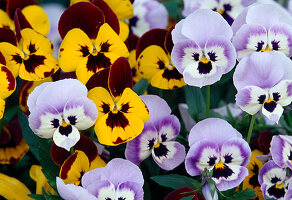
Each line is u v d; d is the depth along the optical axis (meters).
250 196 0.81
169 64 0.89
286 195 0.81
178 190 0.79
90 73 0.81
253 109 0.80
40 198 0.81
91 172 0.77
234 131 0.81
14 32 0.84
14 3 0.91
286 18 0.84
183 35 0.82
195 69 0.81
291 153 0.82
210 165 0.81
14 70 0.83
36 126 0.76
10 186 0.88
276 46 0.83
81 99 0.76
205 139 0.80
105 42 0.83
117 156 0.87
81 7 0.82
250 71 0.79
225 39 0.80
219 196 0.83
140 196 0.77
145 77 0.90
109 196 0.77
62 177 0.79
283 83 0.79
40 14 0.92
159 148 0.84
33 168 0.88
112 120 0.79
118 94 0.79
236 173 0.80
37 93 0.76
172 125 0.84
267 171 0.83
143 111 0.79
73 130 0.77
